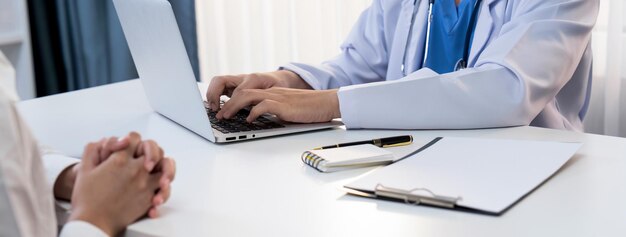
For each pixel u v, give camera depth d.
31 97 2.77
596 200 0.92
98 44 2.95
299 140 1.26
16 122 0.80
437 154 1.11
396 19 1.82
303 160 1.11
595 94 2.42
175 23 1.15
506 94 1.30
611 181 0.99
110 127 1.41
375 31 1.86
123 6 1.37
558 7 1.40
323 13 2.92
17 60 2.76
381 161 1.09
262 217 0.89
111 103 1.61
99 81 2.98
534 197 0.93
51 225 0.83
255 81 1.55
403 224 0.86
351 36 1.90
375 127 1.32
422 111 1.30
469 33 1.65
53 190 0.98
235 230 0.86
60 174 0.99
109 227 0.88
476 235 0.82
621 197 0.93
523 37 1.36
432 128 1.31
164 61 1.27
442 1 1.69
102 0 2.93
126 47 2.93
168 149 1.22
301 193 0.98
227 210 0.92
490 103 1.29
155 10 1.20
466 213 0.89
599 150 1.14
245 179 1.04
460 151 1.12
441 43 1.69
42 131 1.40
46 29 2.96
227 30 2.99
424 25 1.72
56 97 1.70
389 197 0.94
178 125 1.40
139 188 0.90
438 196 0.91
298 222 0.88
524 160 1.07
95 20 2.93
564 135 1.24
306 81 1.67
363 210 0.91
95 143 0.95
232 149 1.21
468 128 1.31
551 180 1.00
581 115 1.75
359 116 1.31
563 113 1.69
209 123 1.23
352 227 0.86
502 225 0.85
